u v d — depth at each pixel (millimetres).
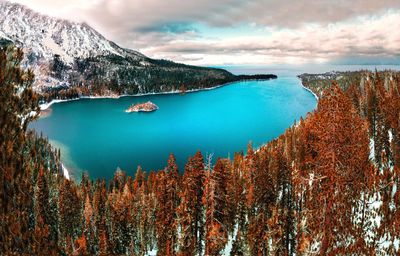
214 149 198250
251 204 66562
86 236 78375
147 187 101875
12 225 11250
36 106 12367
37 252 11945
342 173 24344
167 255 57312
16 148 11688
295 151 89375
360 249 25906
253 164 79250
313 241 27094
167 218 62000
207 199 43500
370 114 87750
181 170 161375
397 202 37031
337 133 23859
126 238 74125
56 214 81125
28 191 12031
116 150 195375
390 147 76250
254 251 54000
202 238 55469
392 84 117750
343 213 25266
